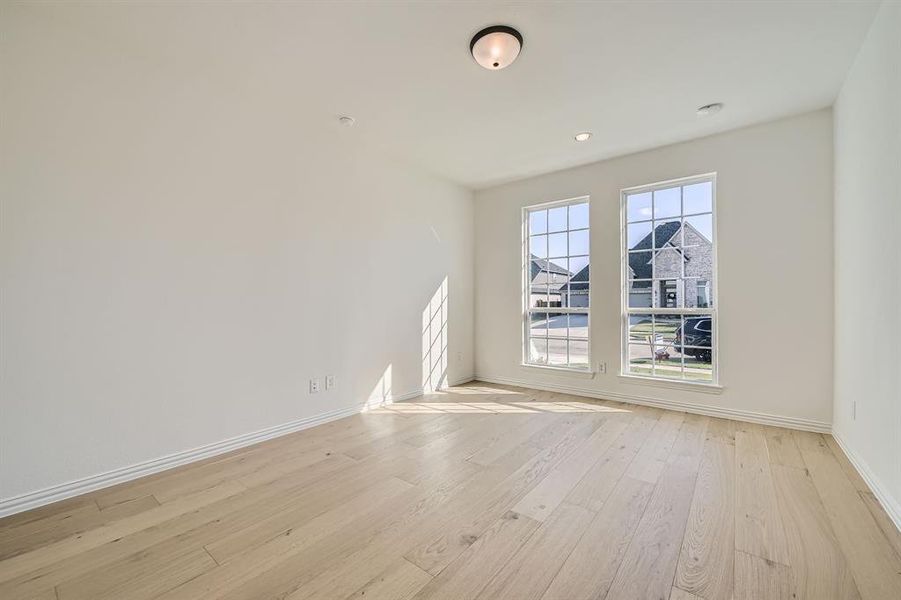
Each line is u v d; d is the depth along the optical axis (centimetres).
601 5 203
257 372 303
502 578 155
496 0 199
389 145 381
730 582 152
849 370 268
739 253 348
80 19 214
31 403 209
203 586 152
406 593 148
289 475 247
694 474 244
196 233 271
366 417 366
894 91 194
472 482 236
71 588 151
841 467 252
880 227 215
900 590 147
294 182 328
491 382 515
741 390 349
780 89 285
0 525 193
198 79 272
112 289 236
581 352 447
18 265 205
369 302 391
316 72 264
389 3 202
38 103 211
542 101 300
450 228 493
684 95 292
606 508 206
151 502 214
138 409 245
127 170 241
